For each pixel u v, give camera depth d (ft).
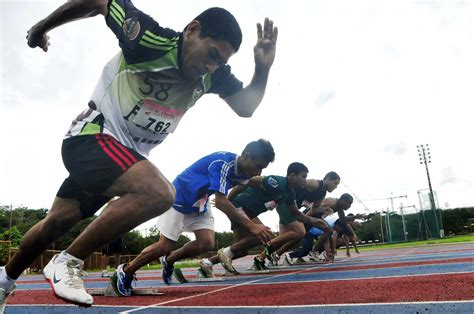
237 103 7.42
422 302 5.82
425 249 36.35
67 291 4.88
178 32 5.89
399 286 7.95
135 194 4.98
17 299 9.68
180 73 5.76
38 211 126.93
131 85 5.78
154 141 6.41
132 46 5.45
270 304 6.58
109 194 5.27
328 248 22.85
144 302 8.11
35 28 5.85
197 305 7.06
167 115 6.11
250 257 75.25
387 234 92.02
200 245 12.76
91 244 5.03
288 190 16.61
